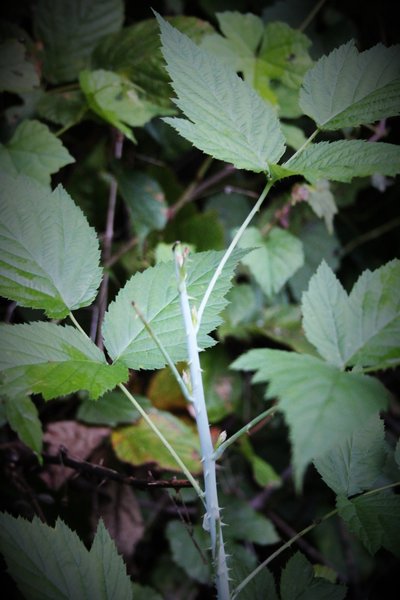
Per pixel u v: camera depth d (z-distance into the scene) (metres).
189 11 0.79
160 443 0.61
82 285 0.39
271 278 0.69
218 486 0.77
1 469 0.58
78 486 0.62
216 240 0.77
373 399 0.30
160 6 0.77
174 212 0.79
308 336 0.36
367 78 0.38
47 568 0.37
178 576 0.74
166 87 0.61
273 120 0.38
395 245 0.90
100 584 0.37
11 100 0.67
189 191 0.81
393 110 0.37
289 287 0.85
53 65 0.64
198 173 0.81
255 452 0.88
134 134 0.78
